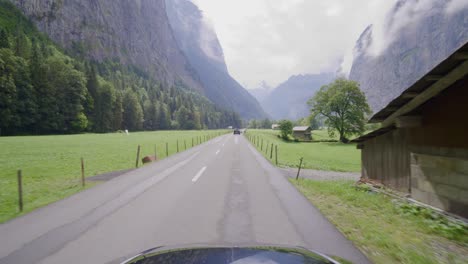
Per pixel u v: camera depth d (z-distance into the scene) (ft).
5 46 263.70
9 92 224.74
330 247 16.15
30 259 14.56
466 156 21.45
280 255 7.17
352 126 237.25
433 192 25.32
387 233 19.35
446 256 15.60
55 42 576.61
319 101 254.06
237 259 6.81
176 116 545.44
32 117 244.63
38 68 258.37
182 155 77.61
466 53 17.48
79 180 41.32
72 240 17.12
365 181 40.42
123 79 572.92
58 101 270.46
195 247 7.72
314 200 29.50
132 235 17.98
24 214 22.80
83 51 651.25
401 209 26.08
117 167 56.70
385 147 35.40
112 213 22.98
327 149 157.48
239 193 30.83
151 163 58.85
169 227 19.54
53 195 31.14
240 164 57.88
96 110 321.93
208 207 24.93
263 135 269.44
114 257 14.78
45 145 123.54
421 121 27.09
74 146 119.03
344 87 238.07
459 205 22.03
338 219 22.40
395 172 32.76
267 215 22.65
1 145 121.60
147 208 24.50
